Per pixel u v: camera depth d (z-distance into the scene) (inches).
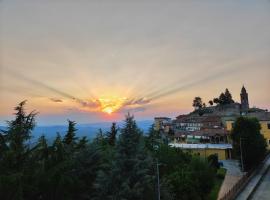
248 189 1593.3
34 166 904.9
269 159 2578.7
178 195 1170.0
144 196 934.4
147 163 976.3
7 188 773.9
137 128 1016.2
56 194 916.0
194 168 1378.0
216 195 1517.0
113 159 997.8
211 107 6082.7
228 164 2362.2
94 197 925.8
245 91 5600.4
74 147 1211.9
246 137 2111.2
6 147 924.0
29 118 980.6
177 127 4003.4
